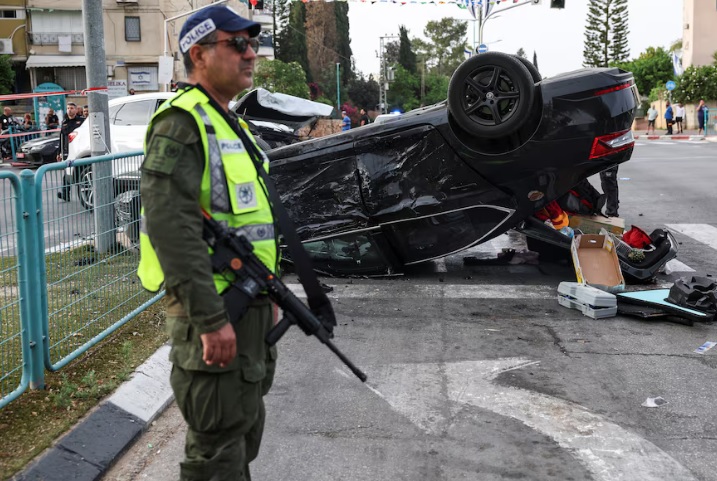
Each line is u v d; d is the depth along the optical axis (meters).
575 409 4.48
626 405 4.54
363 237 7.57
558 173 7.12
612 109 6.95
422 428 4.24
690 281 6.54
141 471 3.76
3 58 40.31
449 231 7.46
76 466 3.65
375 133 7.33
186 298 2.40
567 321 6.30
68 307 4.90
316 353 5.53
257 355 2.67
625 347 5.62
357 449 3.98
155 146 2.43
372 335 5.97
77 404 4.23
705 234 10.18
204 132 2.50
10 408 4.14
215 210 2.56
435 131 7.20
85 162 5.01
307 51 83.31
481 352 5.53
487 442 4.06
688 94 47.31
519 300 6.97
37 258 4.36
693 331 6.00
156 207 2.39
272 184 2.77
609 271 7.31
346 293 7.27
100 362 4.95
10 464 3.53
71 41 42.84
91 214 5.20
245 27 2.61
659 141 36.28
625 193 14.63
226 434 2.65
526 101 6.70
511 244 9.65
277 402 4.62
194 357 2.55
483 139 7.07
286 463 3.83
